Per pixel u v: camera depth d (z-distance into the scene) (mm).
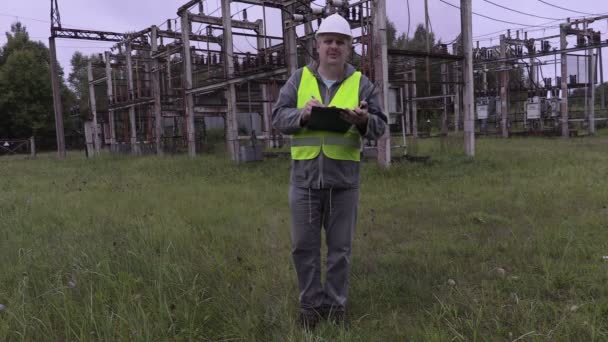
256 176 13789
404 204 8586
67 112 49500
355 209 3855
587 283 4387
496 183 10570
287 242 6133
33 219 7996
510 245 5688
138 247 5613
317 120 3543
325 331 3656
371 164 14211
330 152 3658
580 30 27016
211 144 28266
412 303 4203
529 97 34281
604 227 6281
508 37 31078
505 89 31609
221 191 10703
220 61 23609
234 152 19594
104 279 4504
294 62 17844
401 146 16094
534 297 4207
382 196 9547
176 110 29000
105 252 5359
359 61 15578
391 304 4203
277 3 17922
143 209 8641
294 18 16906
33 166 22891
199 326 3707
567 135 28547
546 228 6316
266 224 7203
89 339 3496
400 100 16891
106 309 3889
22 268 5062
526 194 8859
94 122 33719
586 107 31062
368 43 13805
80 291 4395
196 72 25266
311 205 3762
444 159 14859
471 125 15508
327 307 3900
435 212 7805
